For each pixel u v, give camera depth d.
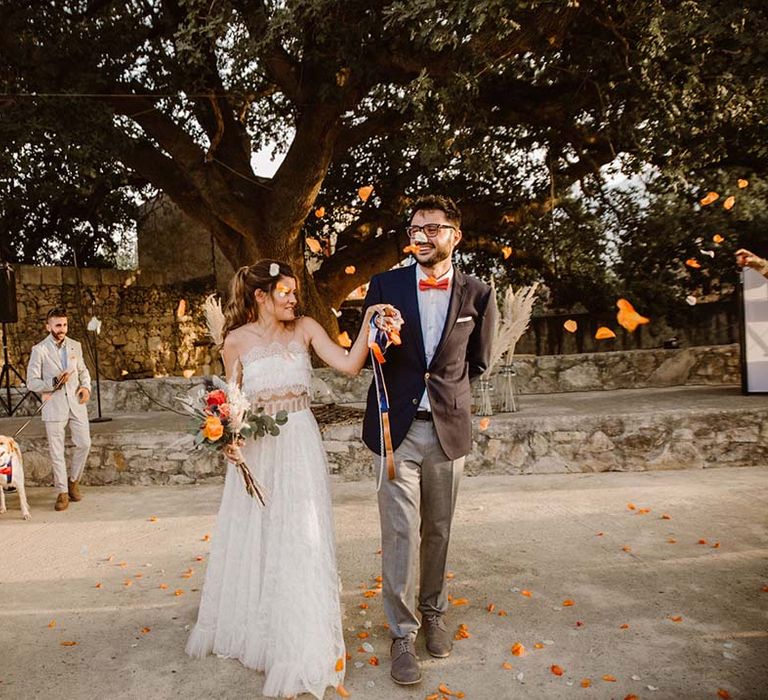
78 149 7.68
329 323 10.77
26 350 13.89
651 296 13.78
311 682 2.62
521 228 12.93
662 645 2.94
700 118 8.45
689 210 12.18
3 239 15.60
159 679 2.83
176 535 4.96
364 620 3.36
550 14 6.12
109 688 2.77
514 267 14.10
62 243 16.69
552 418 6.33
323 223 13.33
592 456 6.29
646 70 7.32
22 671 2.95
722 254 12.25
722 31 6.09
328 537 2.89
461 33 5.93
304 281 10.30
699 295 14.31
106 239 17.12
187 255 18.83
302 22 6.72
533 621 3.24
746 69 6.94
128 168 11.04
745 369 7.44
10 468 5.50
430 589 3.02
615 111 8.77
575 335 15.73
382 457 2.85
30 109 7.63
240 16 6.89
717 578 3.66
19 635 3.33
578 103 8.91
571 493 5.55
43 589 3.97
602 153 10.16
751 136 9.64
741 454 6.19
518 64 7.98
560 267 13.96
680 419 6.21
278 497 2.87
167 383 9.48
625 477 6.02
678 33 6.83
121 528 5.22
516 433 6.36
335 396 9.31
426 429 2.86
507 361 7.32
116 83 8.47
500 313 9.36
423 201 2.86
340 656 2.77
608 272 14.09
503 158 11.37
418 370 2.87
